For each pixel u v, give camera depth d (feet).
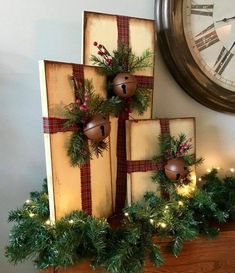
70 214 2.15
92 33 2.41
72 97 2.13
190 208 2.47
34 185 2.77
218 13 2.89
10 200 2.73
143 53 2.56
